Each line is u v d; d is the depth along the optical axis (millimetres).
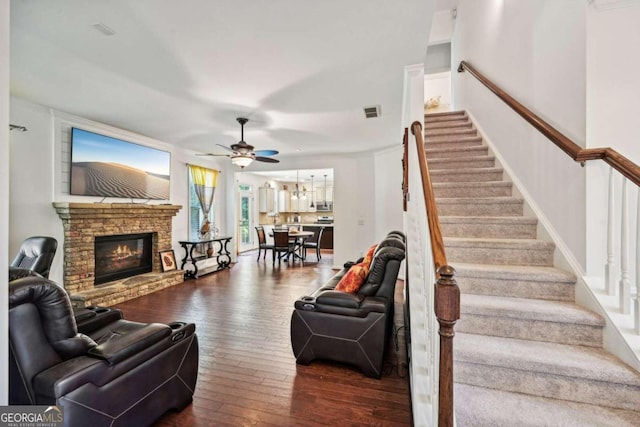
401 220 5641
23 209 3438
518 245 2180
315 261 7703
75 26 2023
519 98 2664
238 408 1943
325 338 2420
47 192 3670
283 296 4477
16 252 3359
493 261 2238
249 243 9766
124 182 4637
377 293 2529
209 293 4645
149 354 1697
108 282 4414
